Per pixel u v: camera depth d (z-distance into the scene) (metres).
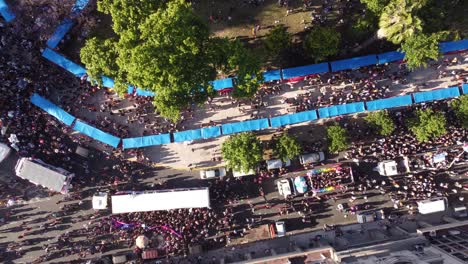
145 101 45.50
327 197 45.66
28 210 45.59
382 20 38.22
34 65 45.06
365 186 45.69
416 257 38.31
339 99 45.56
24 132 44.81
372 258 39.59
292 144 42.53
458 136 45.19
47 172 43.56
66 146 45.47
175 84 34.38
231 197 45.56
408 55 39.56
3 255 45.59
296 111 45.66
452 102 44.34
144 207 43.94
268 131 45.56
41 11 43.66
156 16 34.53
